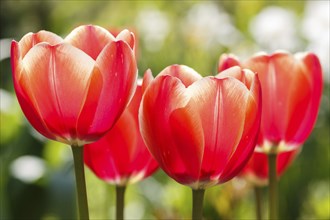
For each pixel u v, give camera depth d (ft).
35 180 4.42
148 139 2.03
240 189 3.93
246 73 2.06
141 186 5.29
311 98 2.34
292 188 5.86
